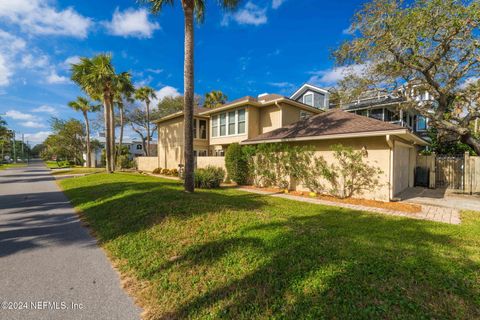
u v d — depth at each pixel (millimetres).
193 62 7613
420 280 2521
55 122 35375
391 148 7895
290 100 14273
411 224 5078
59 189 10969
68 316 2297
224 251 3398
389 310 2102
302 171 10094
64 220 5746
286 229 4027
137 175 16047
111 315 2322
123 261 3504
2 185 12508
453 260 3033
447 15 8305
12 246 4102
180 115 19547
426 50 9648
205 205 5664
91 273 3160
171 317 2273
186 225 4453
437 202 7777
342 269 2738
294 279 2625
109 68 15867
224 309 2301
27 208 7008
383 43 9805
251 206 6508
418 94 12352
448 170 11461
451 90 11055
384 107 17250
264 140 11547
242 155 12539
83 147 39000
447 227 4855
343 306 2184
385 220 5438
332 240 3637
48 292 2705
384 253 3186
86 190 9508
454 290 2357
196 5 8070
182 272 3033
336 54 11648
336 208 6816
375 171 8219
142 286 2838
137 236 4289
